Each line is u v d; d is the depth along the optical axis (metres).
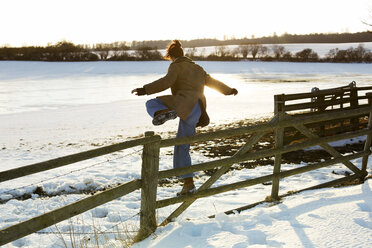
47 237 4.20
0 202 6.36
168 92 36.56
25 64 114.19
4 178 2.54
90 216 5.07
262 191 5.86
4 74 79.12
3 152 11.52
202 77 3.77
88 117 19.97
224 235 3.23
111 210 5.26
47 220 2.79
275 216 3.71
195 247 3.04
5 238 2.55
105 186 7.16
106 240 3.58
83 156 2.94
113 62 122.38
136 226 3.97
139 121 18.22
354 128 11.24
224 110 21.44
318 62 120.50
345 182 5.70
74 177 7.71
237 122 15.80
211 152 10.12
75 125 17.33
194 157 9.46
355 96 11.07
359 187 4.61
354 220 3.39
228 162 4.05
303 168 4.92
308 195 4.55
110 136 14.09
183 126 3.75
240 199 5.27
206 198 5.40
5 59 136.00
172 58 3.85
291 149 4.71
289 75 67.81
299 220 3.51
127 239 3.56
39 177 7.82
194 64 3.77
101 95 33.28
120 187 3.32
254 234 3.18
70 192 6.90
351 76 61.59
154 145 3.44
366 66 97.31
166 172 3.60
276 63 114.19
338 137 5.27
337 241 2.97
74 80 58.28
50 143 13.00
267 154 4.45
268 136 12.17
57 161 2.80
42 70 92.56
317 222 3.41
